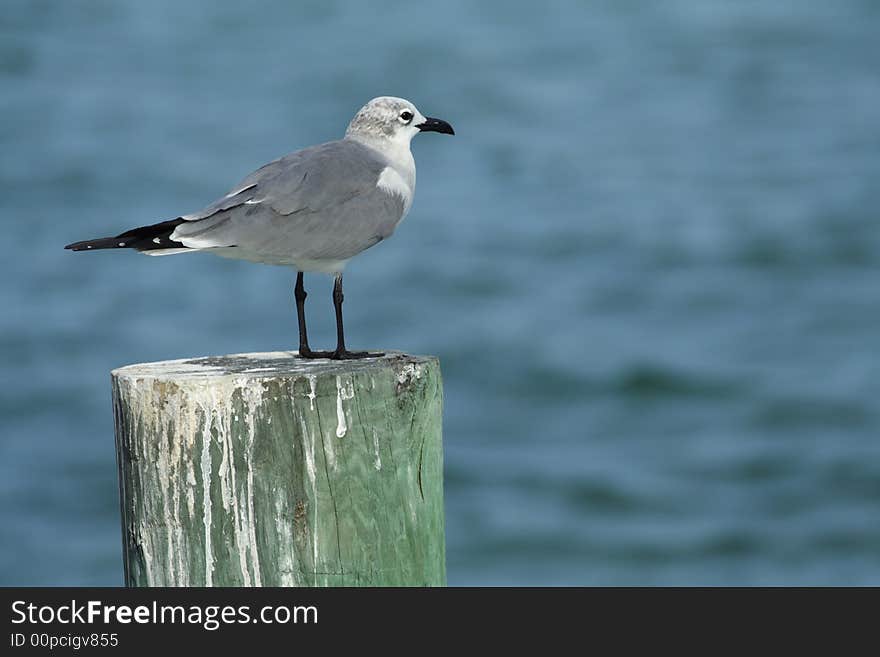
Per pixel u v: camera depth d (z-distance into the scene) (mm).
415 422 9547
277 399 9109
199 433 9109
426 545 9672
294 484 9172
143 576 9391
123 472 9461
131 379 9219
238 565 9219
